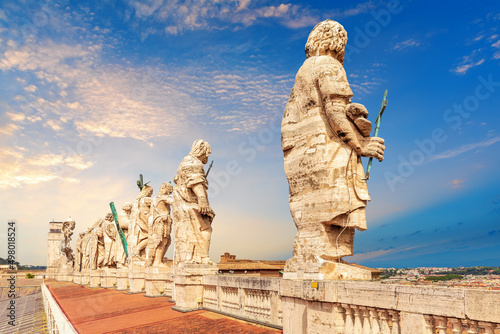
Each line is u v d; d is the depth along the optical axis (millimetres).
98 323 15867
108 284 34625
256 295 13336
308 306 9398
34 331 21484
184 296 16875
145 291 26047
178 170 18516
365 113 9445
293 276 10305
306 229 10211
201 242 17953
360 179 9703
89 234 45938
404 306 6980
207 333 12180
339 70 10023
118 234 32000
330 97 9812
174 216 18688
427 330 6621
